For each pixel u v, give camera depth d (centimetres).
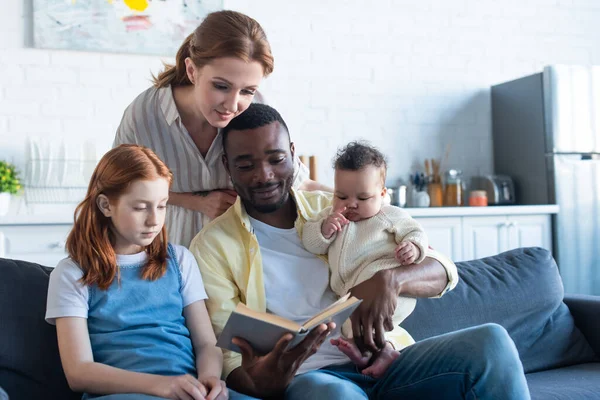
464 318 210
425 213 381
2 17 368
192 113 187
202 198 195
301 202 187
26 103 372
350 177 177
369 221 179
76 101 380
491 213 395
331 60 431
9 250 317
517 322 217
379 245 175
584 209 420
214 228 179
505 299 218
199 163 194
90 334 149
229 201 192
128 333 149
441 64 456
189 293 163
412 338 192
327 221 177
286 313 169
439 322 206
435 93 455
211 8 402
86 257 151
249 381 146
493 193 439
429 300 210
